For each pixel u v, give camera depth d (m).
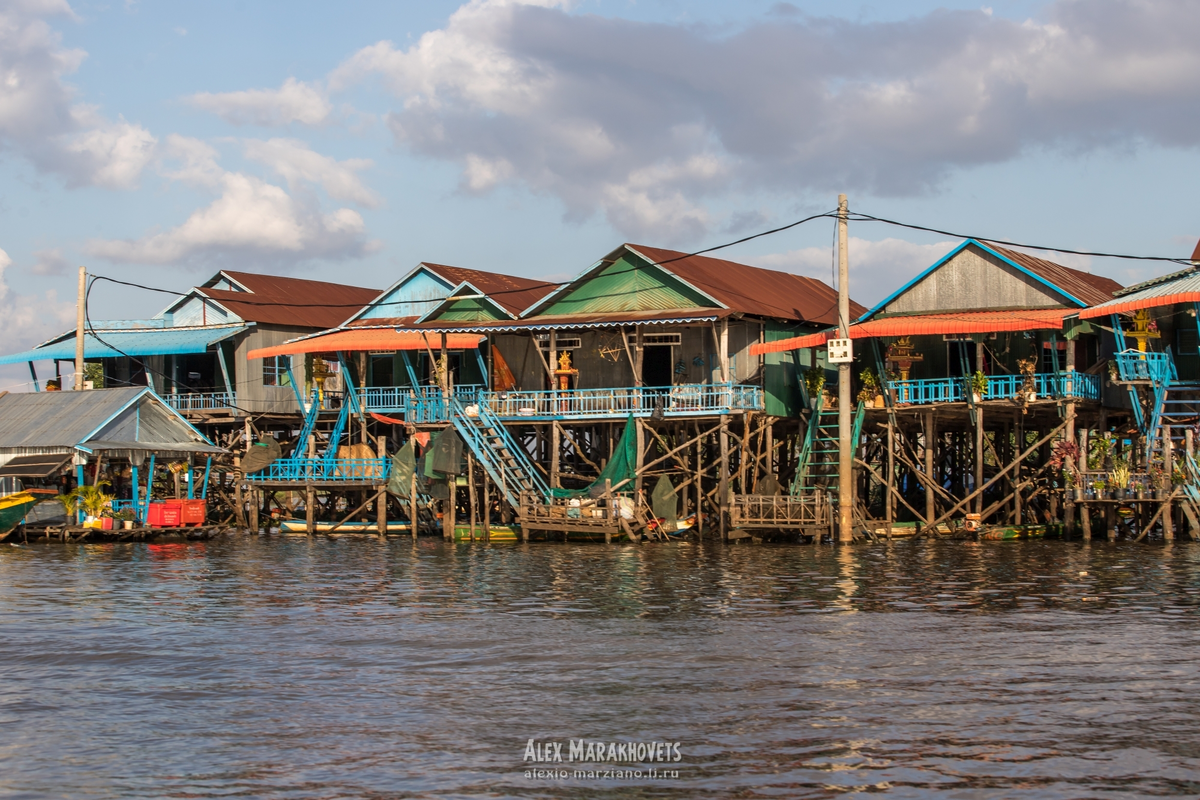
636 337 44.53
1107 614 24.59
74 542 44.97
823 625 23.55
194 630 23.69
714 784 14.34
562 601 27.19
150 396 48.16
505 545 42.81
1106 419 46.31
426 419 48.66
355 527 49.53
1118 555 35.91
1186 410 41.59
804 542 41.56
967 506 47.62
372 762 15.20
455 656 20.88
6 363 59.00
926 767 14.78
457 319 51.38
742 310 44.16
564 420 44.72
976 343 44.53
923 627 23.23
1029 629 22.92
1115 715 16.75
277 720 16.97
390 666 20.14
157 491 51.44
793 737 15.96
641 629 23.27
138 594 29.02
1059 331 43.25
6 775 14.82
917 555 36.72
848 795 13.95
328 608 26.45
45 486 47.69
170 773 14.86
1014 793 13.95
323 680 19.22
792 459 49.62
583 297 47.00
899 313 45.66
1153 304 38.41
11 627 24.12
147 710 17.55
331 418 55.50
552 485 44.47
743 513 41.69
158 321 59.44
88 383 56.19
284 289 62.31
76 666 20.39
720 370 44.97
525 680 19.05
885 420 45.50
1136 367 40.41
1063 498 44.25
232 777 14.72
